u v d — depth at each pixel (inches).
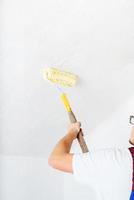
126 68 71.7
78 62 65.0
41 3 52.3
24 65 61.9
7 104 69.8
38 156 93.4
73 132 58.6
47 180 97.0
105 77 72.3
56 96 71.2
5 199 94.2
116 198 48.5
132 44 63.8
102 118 87.4
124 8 55.5
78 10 54.2
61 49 60.7
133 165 47.8
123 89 78.6
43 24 55.5
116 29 59.4
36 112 74.3
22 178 94.2
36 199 97.0
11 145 85.6
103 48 63.0
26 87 66.5
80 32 58.1
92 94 76.2
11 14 53.9
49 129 81.4
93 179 49.1
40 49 59.6
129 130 88.0
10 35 56.6
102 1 53.4
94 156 49.4
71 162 49.9
